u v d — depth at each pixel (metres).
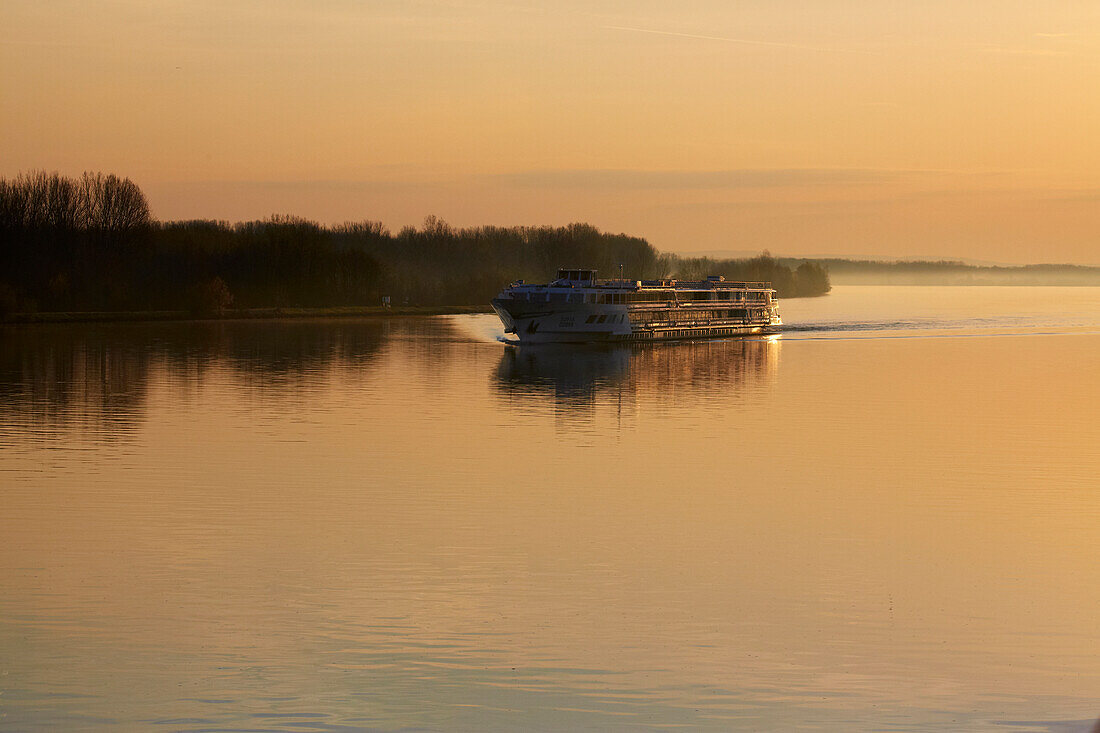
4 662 36.59
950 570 47.66
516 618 41.09
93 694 34.28
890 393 114.62
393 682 35.34
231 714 33.03
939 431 87.31
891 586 45.31
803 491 63.44
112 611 41.47
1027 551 50.69
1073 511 58.66
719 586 45.09
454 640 38.84
